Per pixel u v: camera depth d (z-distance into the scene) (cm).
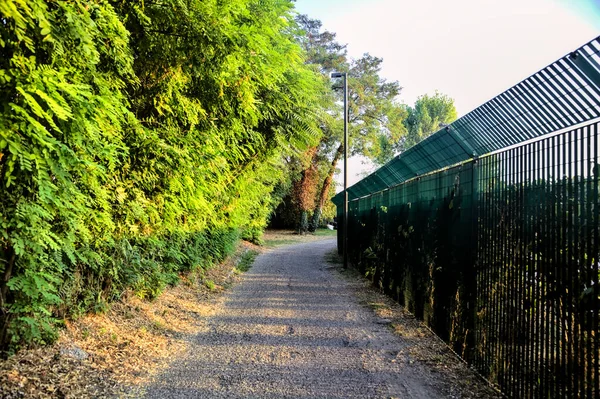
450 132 478
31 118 257
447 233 536
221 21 441
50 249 361
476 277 433
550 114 313
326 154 3425
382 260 928
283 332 576
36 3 235
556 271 298
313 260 1659
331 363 449
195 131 580
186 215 738
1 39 246
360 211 1291
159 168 521
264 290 941
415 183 698
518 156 358
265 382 390
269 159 1070
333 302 802
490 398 362
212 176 718
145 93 510
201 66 486
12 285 312
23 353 349
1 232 293
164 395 354
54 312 417
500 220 385
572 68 272
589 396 259
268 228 4000
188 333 563
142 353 450
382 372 424
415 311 675
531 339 326
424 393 371
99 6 308
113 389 351
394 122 3388
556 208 302
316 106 961
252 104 610
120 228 504
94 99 326
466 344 456
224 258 1319
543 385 309
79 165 334
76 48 306
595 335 254
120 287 555
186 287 835
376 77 3319
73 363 372
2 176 292
